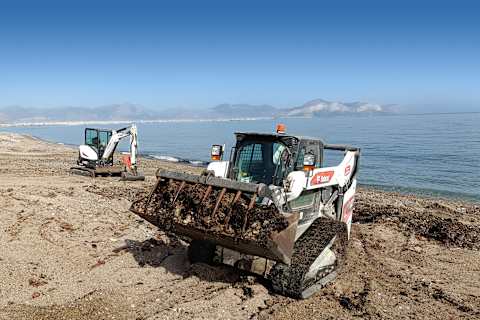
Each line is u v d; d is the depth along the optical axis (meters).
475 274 8.04
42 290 6.26
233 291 6.47
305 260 6.18
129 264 7.45
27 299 5.94
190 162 34.66
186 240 7.41
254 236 5.42
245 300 6.21
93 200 12.62
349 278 7.46
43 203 11.41
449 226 11.38
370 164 32.81
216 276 6.94
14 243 8.15
